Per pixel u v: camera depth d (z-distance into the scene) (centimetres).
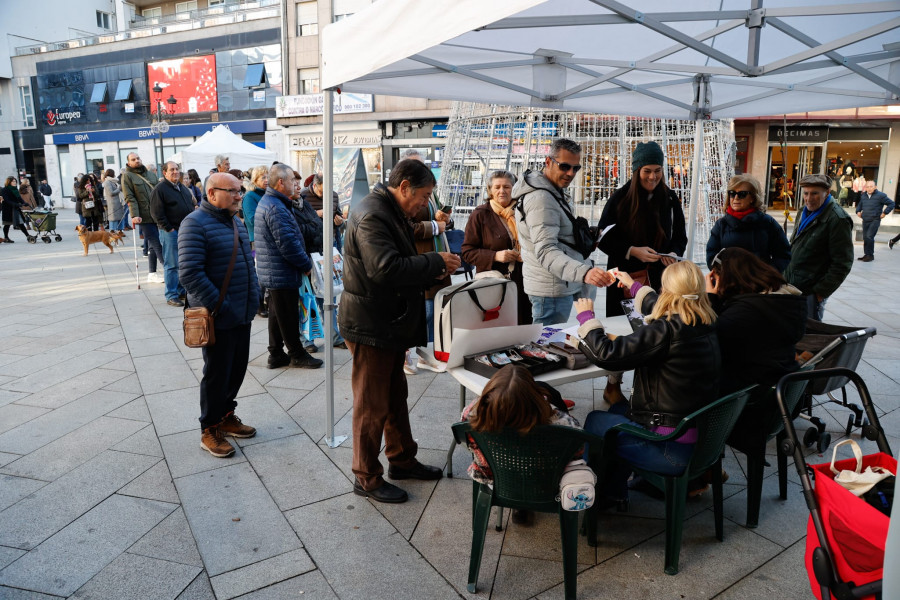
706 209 959
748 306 261
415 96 384
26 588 226
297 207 523
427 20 221
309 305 527
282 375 478
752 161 1756
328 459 334
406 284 263
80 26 3303
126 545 254
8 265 1095
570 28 320
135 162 838
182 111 2489
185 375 476
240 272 332
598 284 309
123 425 378
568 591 216
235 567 239
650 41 364
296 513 279
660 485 237
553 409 221
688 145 959
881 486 177
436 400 419
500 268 402
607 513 281
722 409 229
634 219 372
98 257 1212
